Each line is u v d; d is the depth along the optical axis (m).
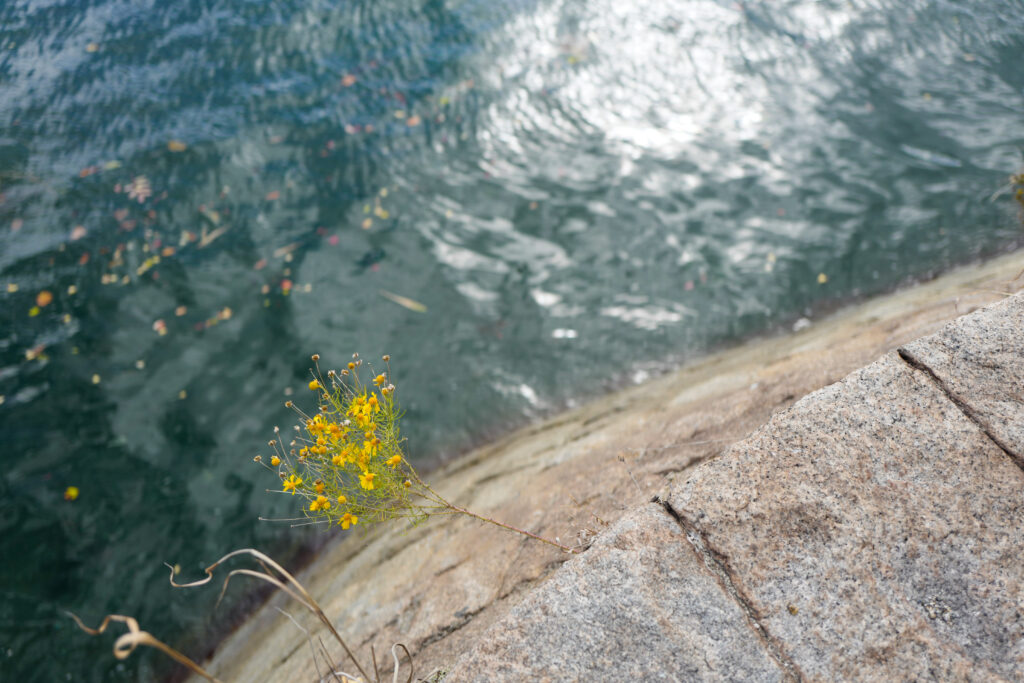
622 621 1.44
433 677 1.90
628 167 6.20
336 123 6.81
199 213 5.99
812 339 4.14
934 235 5.25
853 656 1.36
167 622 3.87
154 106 7.03
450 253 5.61
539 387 4.71
